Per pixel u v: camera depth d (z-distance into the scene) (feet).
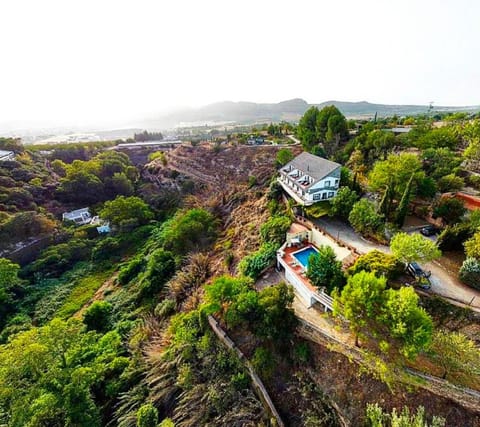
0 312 147.43
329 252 86.22
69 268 193.06
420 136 160.04
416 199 124.26
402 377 59.00
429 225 112.37
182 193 290.15
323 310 85.25
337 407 62.90
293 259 104.99
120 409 77.56
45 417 73.51
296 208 137.28
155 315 124.47
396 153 152.46
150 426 69.00
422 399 56.95
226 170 284.00
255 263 109.60
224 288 88.07
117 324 125.18
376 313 60.64
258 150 285.23
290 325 76.84
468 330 67.36
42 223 209.97
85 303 156.76
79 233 216.95
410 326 55.21
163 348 94.63
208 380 78.02
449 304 71.97
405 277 82.12
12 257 188.96
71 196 266.36
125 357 99.35
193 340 88.63
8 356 73.72
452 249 91.86
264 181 211.20
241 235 157.07
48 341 79.36
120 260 200.03
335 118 205.46
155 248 194.39
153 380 80.64
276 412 66.85
